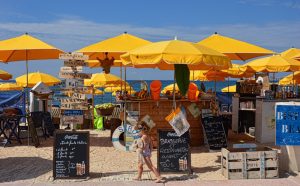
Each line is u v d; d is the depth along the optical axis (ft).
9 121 39.32
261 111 40.37
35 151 35.27
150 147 24.98
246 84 49.47
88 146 25.49
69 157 25.31
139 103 36.06
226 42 40.22
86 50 37.99
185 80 30.86
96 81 69.72
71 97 29.22
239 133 47.83
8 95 56.59
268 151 25.70
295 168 27.45
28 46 37.27
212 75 52.85
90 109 54.34
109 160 31.32
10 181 24.85
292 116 26.81
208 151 35.50
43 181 24.81
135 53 27.63
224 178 25.55
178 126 26.40
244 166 25.44
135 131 35.42
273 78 60.64
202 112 37.70
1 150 35.78
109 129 53.01
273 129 40.42
